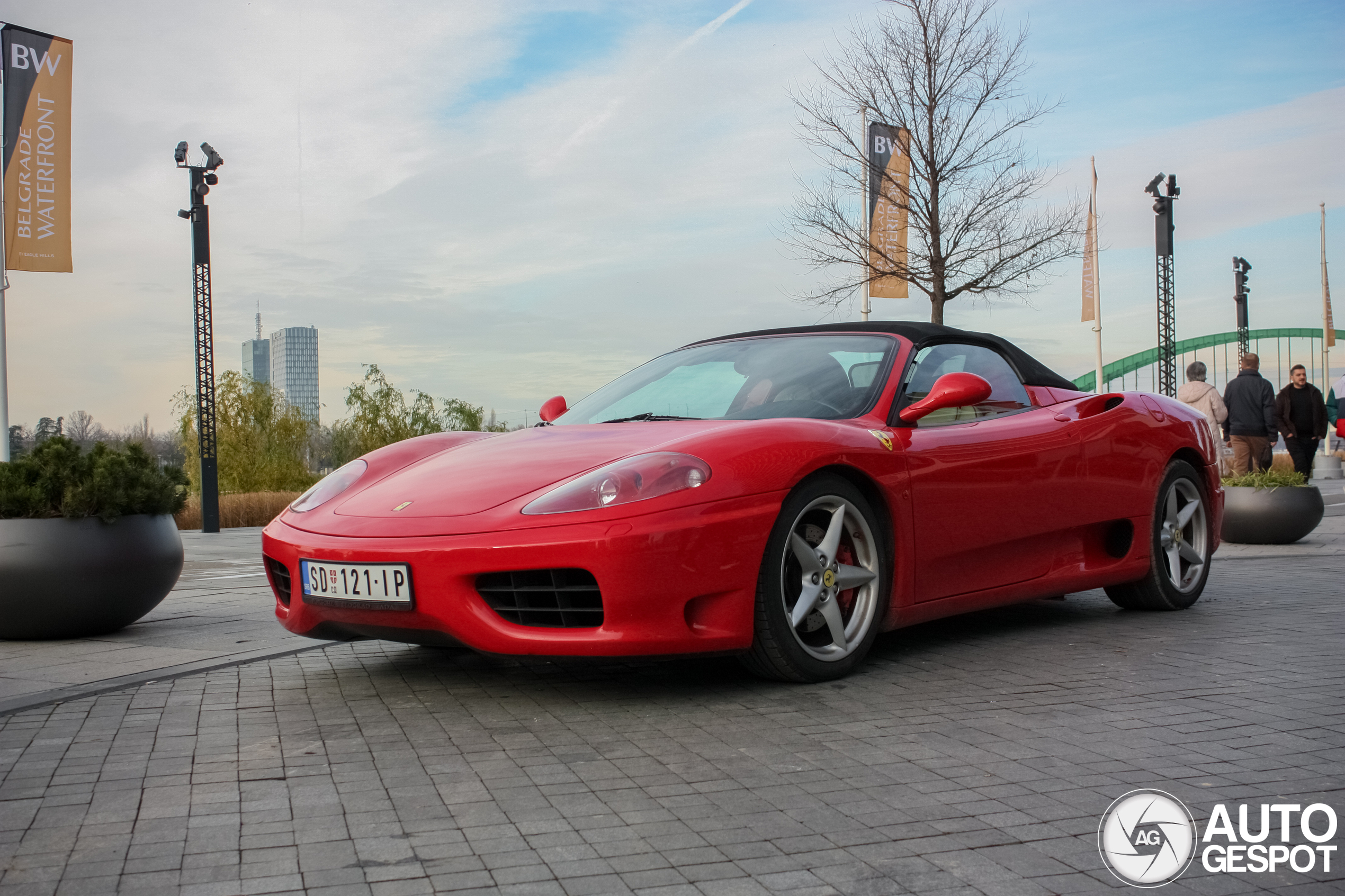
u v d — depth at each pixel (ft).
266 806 6.75
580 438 10.75
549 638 8.79
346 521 10.00
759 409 11.39
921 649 11.57
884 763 7.43
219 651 12.05
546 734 8.38
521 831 6.23
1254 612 13.93
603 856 5.82
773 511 9.27
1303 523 22.90
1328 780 6.93
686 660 10.99
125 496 13.37
